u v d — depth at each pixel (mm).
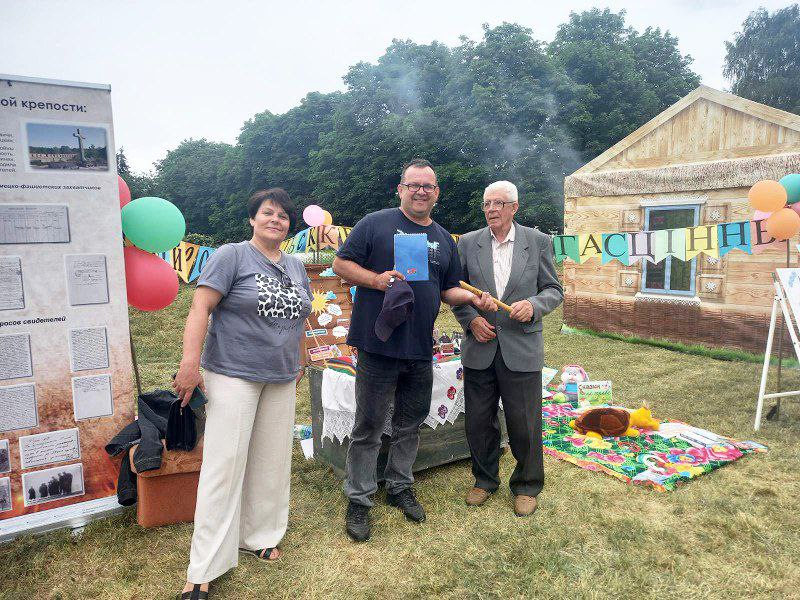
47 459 2945
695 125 7281
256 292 2365
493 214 3064
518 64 24375
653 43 30641
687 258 4969
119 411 3105
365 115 30375
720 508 3098
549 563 2570
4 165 2705
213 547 2334
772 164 6465
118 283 3039
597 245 5516
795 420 4605
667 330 7727
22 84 2695
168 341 8547
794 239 6473
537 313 2934
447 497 3311
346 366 3670
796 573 2477
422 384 3006
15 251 2773
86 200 2916
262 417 2562
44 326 2875
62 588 2453
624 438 4227
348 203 30594
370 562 2641
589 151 23656
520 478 3150
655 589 2385
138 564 2617
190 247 4793
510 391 3043
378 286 2660
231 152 46312
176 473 2918
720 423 4578
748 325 6906
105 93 2896
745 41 34125
